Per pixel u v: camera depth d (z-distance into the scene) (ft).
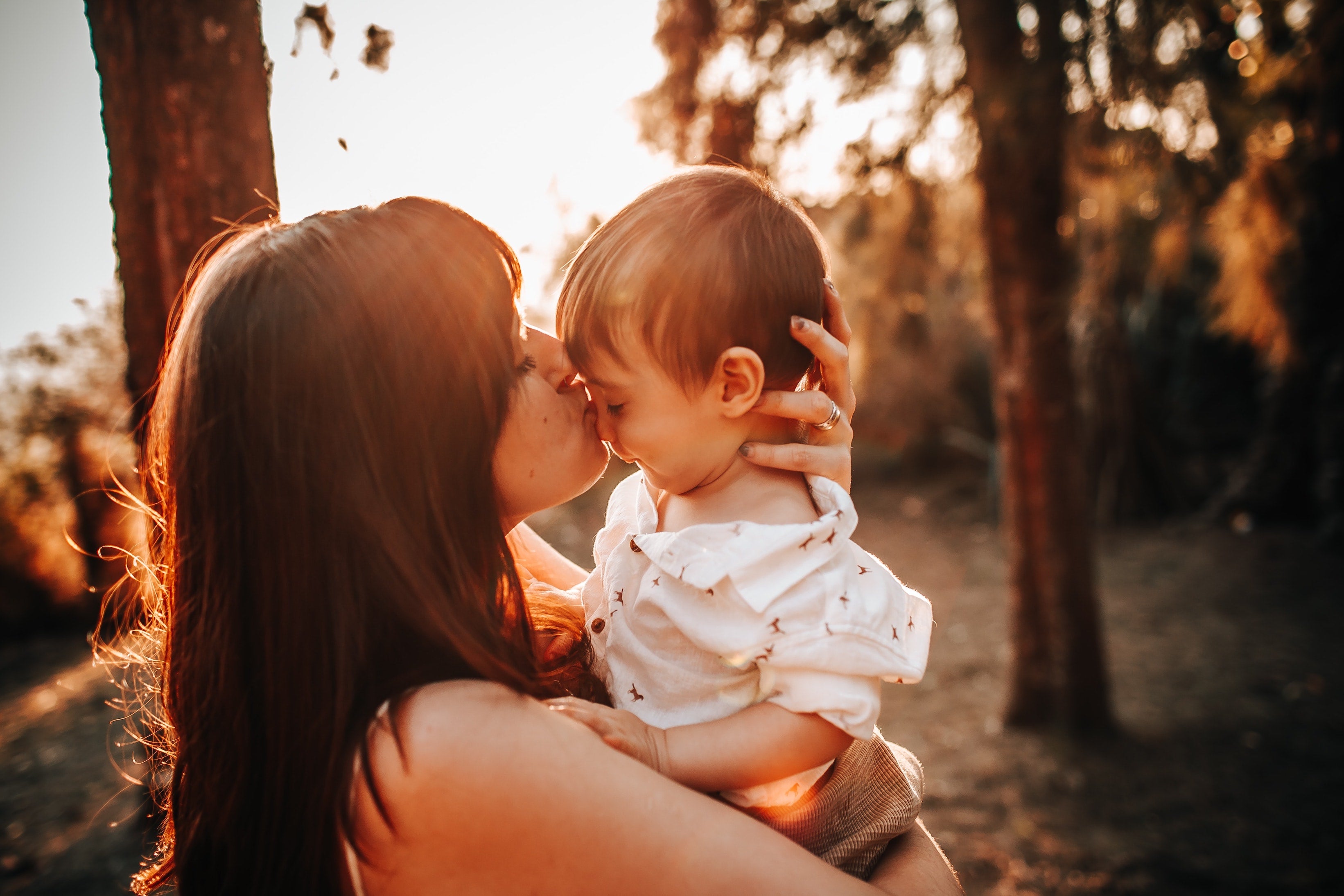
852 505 3.16
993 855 12.75
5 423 22.65
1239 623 23.29
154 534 3.47
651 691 3.12
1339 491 28.68
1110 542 32.78
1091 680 16.48
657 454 3.22
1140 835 13.17
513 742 2.37
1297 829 13.16
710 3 13.75
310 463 2.50
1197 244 17.69
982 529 37.40
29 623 25.70
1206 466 39.40
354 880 2.60
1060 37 12.42
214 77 3.81
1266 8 12.32
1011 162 13.83
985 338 43.68
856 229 17.28
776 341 3.23
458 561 2.66
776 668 2.86
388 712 2.40
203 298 2.67
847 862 3.06
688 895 2.37
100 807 14.65
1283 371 31.40
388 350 2.54
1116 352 35.06
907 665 2.97
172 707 2.97
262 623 2.56
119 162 3.85
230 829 2.65
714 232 3.13
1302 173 14.16
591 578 3.66
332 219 2.70
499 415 2.76
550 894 2.36
